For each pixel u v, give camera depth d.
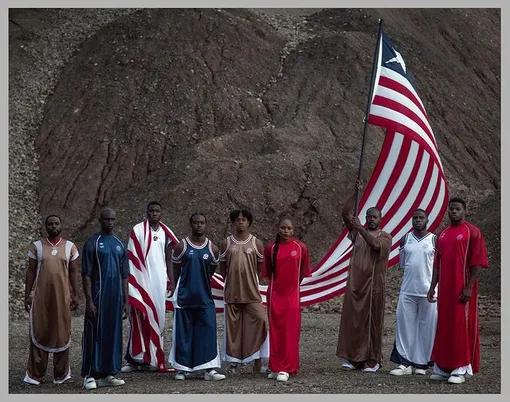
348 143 34.25
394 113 14.66
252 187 30.42
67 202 32.50
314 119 35.50
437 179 15.56
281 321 12.88
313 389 11.95
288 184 30.80
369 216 13.75
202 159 31.89
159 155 34.06
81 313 23.80
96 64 39.06
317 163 31.89
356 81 37.84
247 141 33.47
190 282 12.90
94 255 12.36
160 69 37.84
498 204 30.27
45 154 34.88
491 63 44.25
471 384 12.32
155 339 13.96
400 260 13.73
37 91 38.47
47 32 42.59
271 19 44.12
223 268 13.37
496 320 20.20
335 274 15.76
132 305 13.91
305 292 15.77
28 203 32.53
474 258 12.55
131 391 11.97
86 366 12.27
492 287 24.44
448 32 44.88
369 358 13.57
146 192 31.44
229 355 13.24
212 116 35.81
